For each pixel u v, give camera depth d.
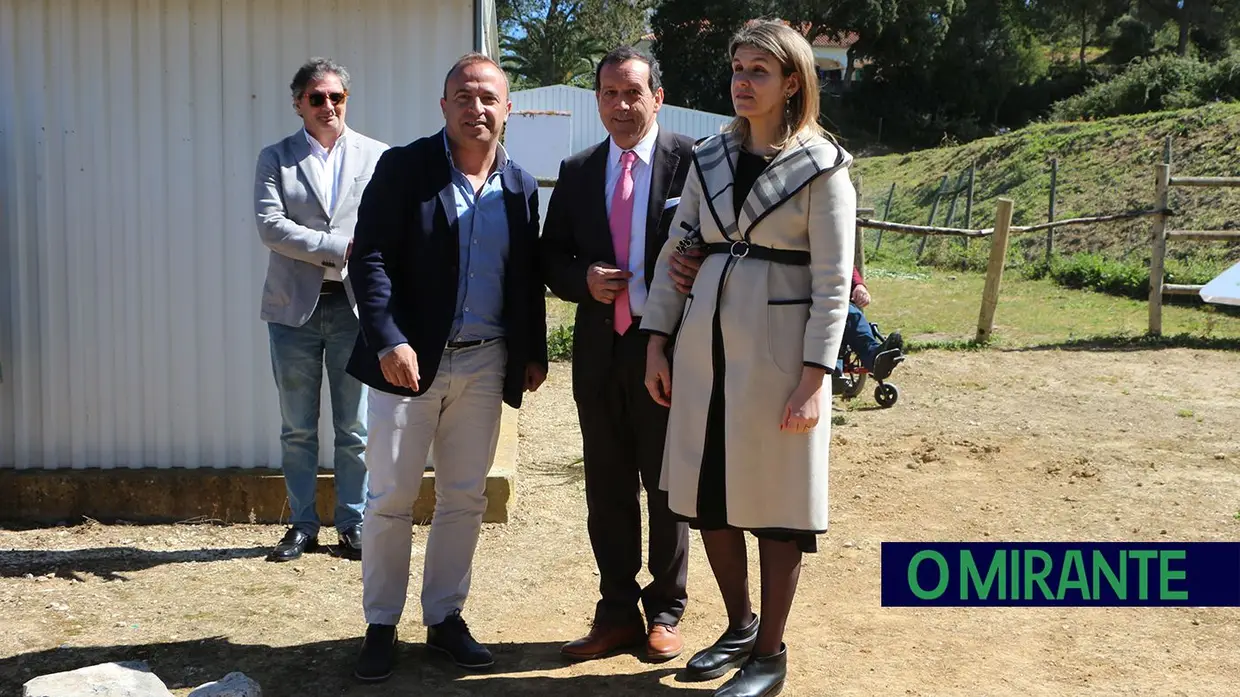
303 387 4.67
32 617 3.96
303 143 4.60
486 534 5.07
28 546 4.79
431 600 3.65
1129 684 3.53
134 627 3.90
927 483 5.98
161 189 5.15
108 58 5.09
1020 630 4.01
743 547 3.54
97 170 5.14
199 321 5.22
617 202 3.62
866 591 4.41
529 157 19.59
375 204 3.49
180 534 5.01
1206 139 17.86
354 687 3.45
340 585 4.38
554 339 10.20
